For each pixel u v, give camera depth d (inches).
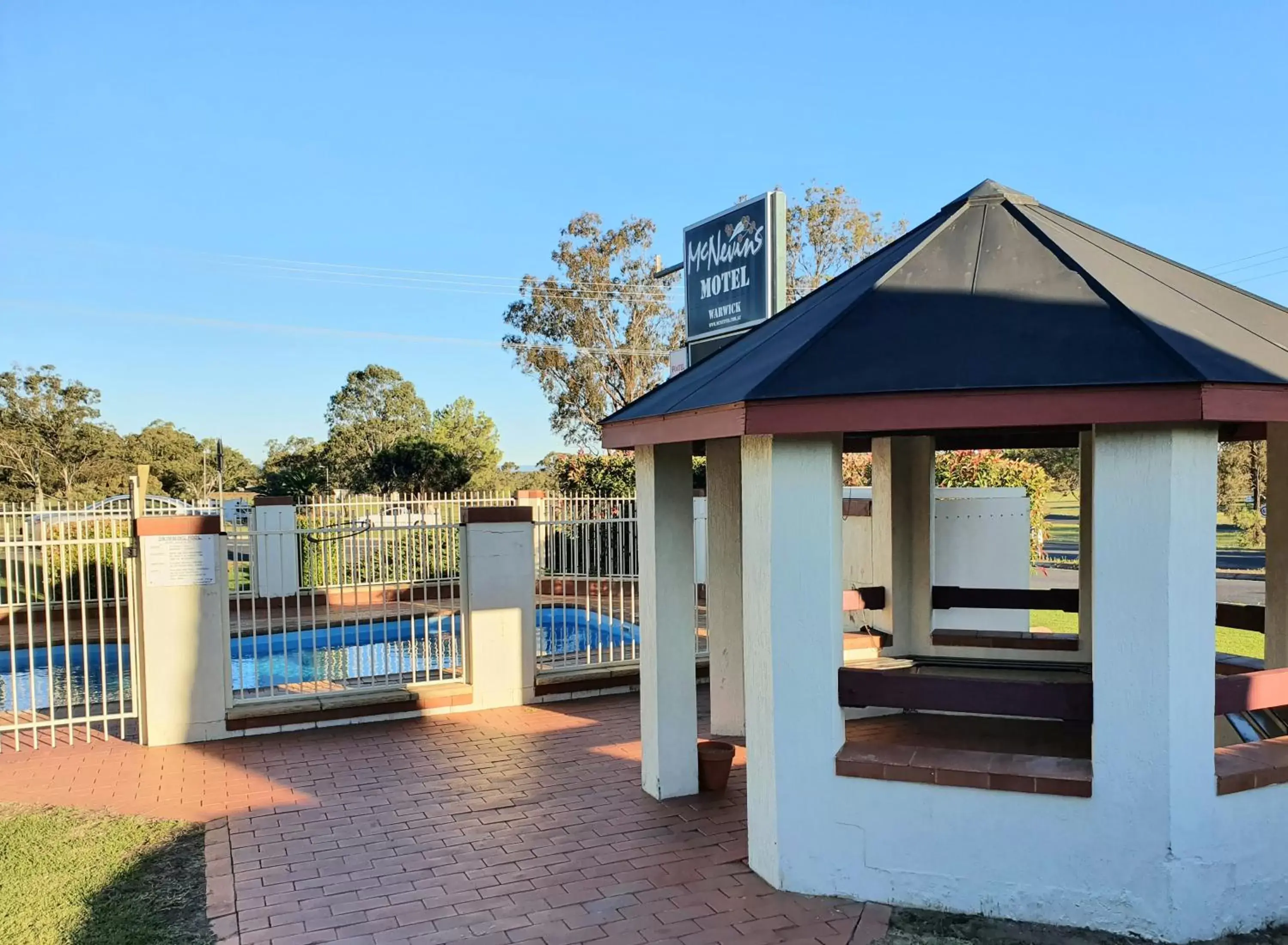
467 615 358.3
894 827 180.9
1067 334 170.6
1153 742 165.6
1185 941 166.1
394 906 181.5
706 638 434.3
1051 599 315.0
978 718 299.1
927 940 165.6
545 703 366.3
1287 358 168.6
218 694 314.2
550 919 175.0
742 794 250.4
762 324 259.6
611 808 239.5
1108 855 168.7
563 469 802.8
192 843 219.1
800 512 184.7
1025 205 225.8
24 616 553.6
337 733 321.4
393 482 1248.8
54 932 171.6
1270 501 237.5
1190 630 165.5
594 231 1409.9
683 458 248.4
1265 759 176.9
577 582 443.5
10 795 257.0
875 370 172.6
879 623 342.0
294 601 603.8
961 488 398.9
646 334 1427.2
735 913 176.9
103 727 336.5
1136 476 165.8
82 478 1743.4
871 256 247.3
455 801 247.1
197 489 1925.4
